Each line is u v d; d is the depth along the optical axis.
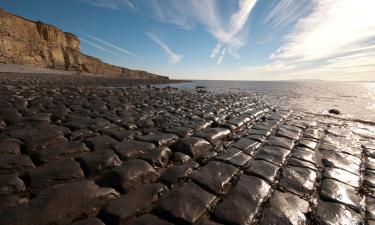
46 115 5.59
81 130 4.49
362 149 4.82
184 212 2.18
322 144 4.95
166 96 13.45
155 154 3.42
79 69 55.44
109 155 3.27
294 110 11.37
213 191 2.62
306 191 2.81
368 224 2.30
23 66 37.47
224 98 14.74
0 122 4.57
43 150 3.29
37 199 2.11
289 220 2.21
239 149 4.16
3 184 2.31
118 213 2.07
